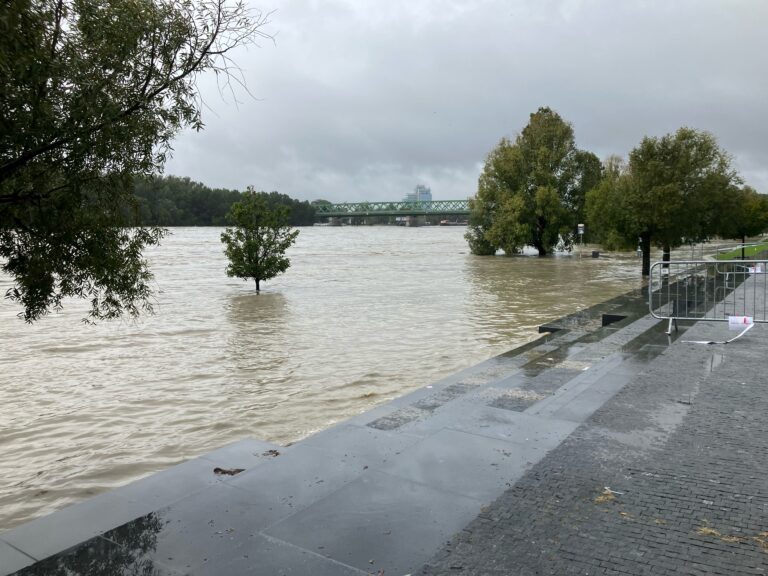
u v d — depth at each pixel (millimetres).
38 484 7016
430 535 3723
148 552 3576
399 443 5453
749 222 50375
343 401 10086
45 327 18516
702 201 32031
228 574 3318
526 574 3281
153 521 3973
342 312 21844
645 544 3588
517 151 61656
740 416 6074
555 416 6160
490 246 64250
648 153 32219
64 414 9625
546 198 59281
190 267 46938
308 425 8867
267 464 4949
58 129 4859
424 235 169625
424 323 18938
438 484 4473
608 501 4168
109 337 16734
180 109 5582
